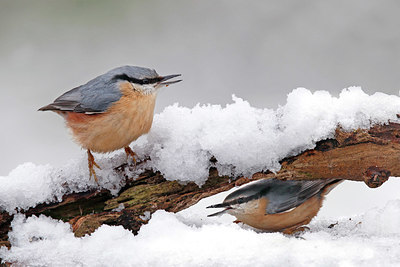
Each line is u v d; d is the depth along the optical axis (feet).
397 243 24.00
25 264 24.94
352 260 22.36
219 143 25.20
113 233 25.57
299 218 28.81
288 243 24.49
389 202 26.61
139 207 26.55
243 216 29.17
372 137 24.84
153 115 28.09
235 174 25.86
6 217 25.58
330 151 25.22
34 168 26.16
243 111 25.76
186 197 26.58
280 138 25.13
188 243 24.66
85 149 27.81
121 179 26.37
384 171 25.52
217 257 23.53
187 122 26.07
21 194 25.55
